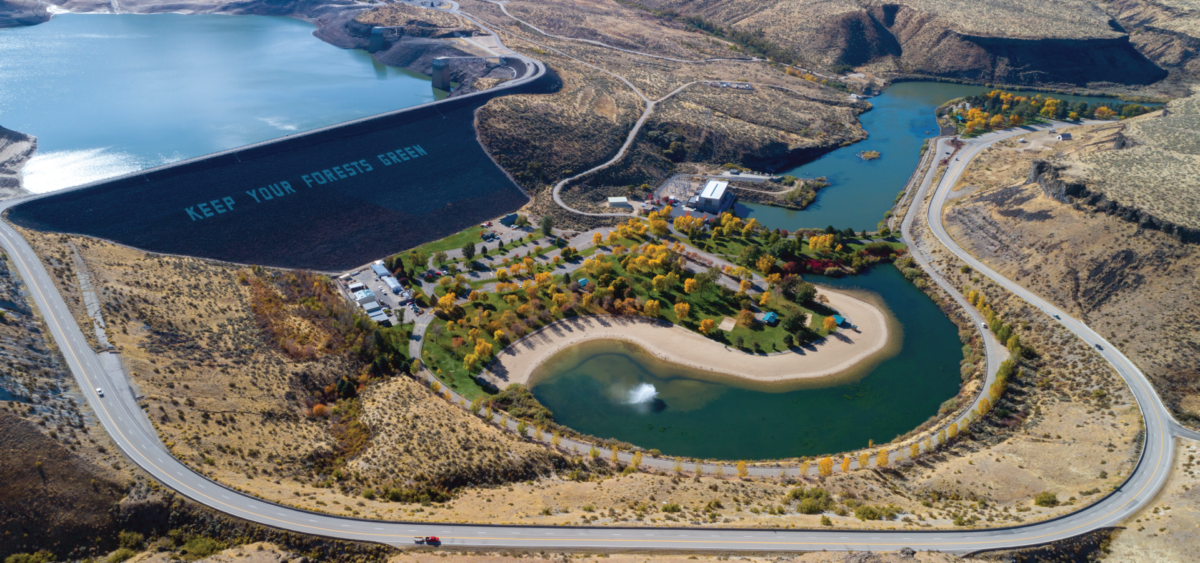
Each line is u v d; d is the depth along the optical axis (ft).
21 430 352.69
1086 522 377.50
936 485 420.77
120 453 367.04
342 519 355.97
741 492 417.28
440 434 438.81
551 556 344.90
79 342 437.17
